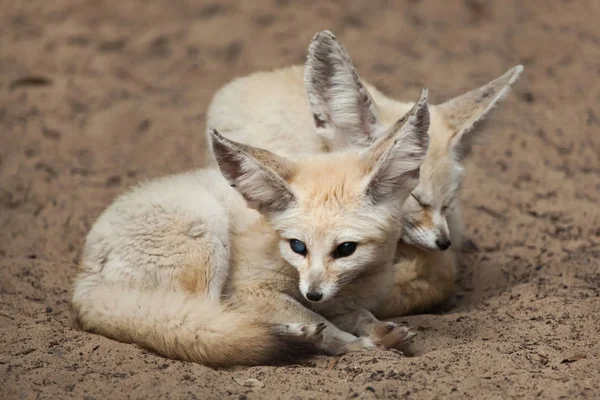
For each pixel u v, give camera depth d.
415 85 17.69
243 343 8.80
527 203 13.77
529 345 9.12
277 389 8.23
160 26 21.41
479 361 8.68
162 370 8.62
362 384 8.24
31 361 8.81
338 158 9.58
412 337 9.34
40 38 20.64
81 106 17.72
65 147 16.14
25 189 14.37
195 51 20.20
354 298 9.99
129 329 9.12
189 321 8.89
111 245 9.75
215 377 8.48
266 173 8.95
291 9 21.75
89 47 20.33
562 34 19.81
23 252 12.54
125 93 18.30
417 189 10.58
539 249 12.41
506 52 19.41
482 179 14.44
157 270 9.63
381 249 9.21
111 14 21.91
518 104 17.05
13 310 10.42
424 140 9.05
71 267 11.75
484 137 11.72
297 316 9.60
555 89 17.64
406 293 10.72
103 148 16.17
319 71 11.33
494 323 9.95
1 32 20.92
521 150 15.31
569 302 10.23
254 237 9.88
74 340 9.30
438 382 8.22
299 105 12.16
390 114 11.55
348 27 20.88
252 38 20.58
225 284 9.89
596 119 16.31
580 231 12.80
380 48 19.70
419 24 20.95
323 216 8.86
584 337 9.31
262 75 13.01
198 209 9.74
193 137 16.31
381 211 9.05
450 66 18.70
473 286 11.84
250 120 12.29
